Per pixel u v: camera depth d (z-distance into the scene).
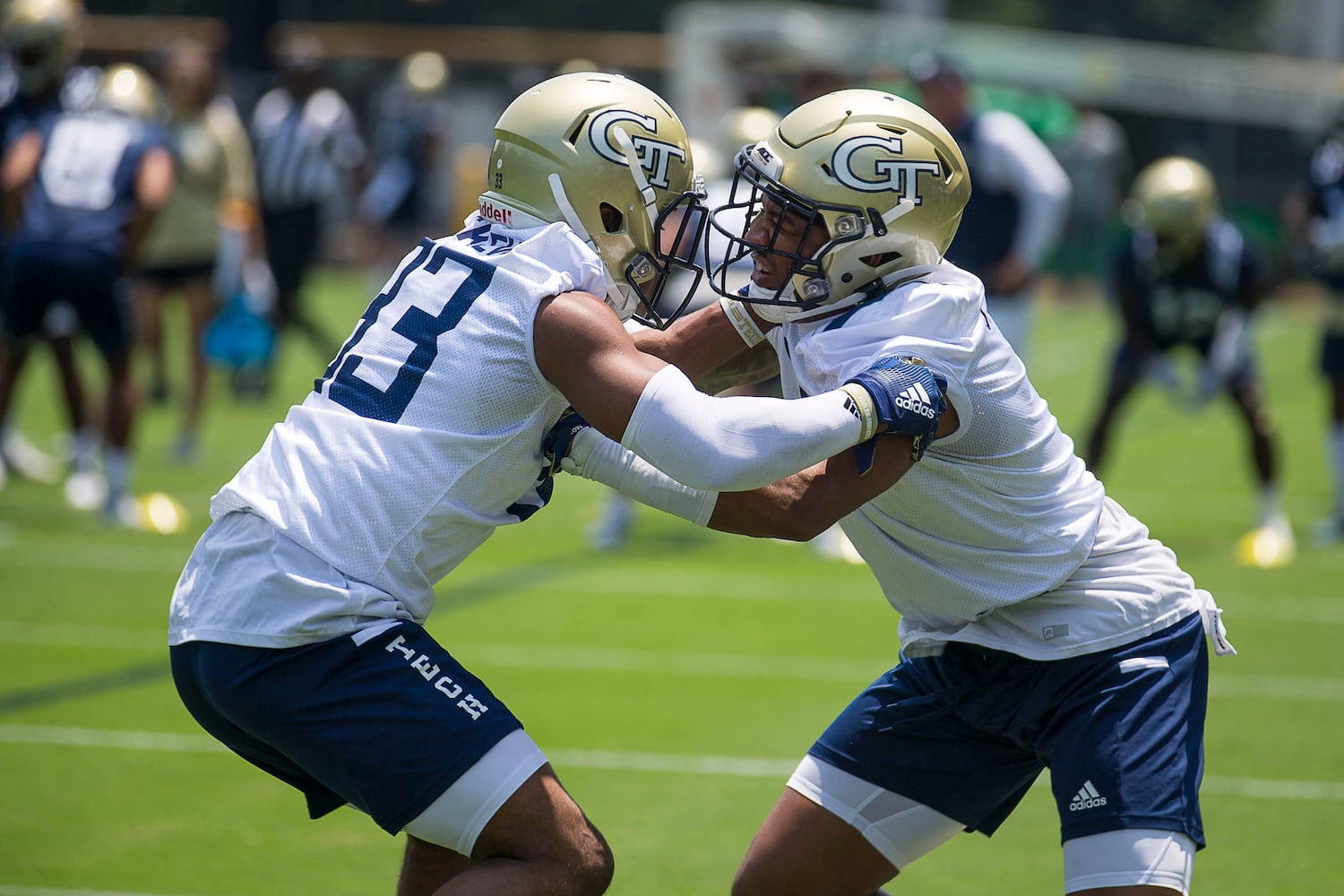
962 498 10.50
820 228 10.61
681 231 10.99
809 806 11.49
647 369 9.89
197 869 14.72
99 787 17.00
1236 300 29.69
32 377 50.47
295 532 10.01
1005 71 83.94
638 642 23.69
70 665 21.75
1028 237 28.61
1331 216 31.16
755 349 12.05
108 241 28.88
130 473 30.31
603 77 10.88
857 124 10.49
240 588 10.11
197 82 35.03
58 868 14.56
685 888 14.48
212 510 10.66
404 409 10.12
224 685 10.10
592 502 36.59
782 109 68.69
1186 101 91.69
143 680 21.17
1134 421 49.88
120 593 25.61
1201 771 10.45
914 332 10.27
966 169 10.91
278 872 14.74
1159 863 10.04
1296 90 93.81
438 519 10.09
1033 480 10.55
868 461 10.00
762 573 28.89
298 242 44.44
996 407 10.41
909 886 14.72
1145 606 10.66
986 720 10.96
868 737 11.38
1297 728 19.75
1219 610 11.30
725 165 29.27
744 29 76.25
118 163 28.73
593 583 27.72
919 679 11.37
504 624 24.69
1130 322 29.98
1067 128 84.94
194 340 35.75
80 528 30.12
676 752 18.55
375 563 10.01
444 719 9.90
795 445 9.72
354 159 45.06
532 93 10.81
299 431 10.34
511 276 10.14
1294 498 37.00
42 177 28.86
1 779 17.09
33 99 30.27
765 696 20.94
